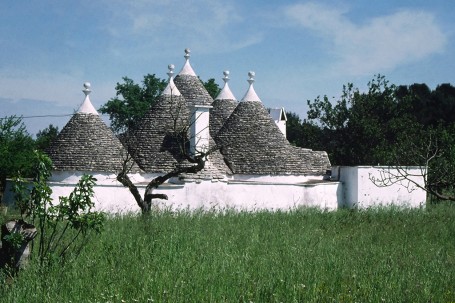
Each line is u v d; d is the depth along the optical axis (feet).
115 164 108.17
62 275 40.11
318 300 36.45
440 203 110.01
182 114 118.32
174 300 34.78
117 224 67.67
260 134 123.44
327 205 119.75
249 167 119.75
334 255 48.98
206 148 111.24
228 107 137.90
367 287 38.24
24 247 43.01
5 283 38.68
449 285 40.60
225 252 47.78
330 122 188.44
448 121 209.26
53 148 110.73
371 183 120.06
